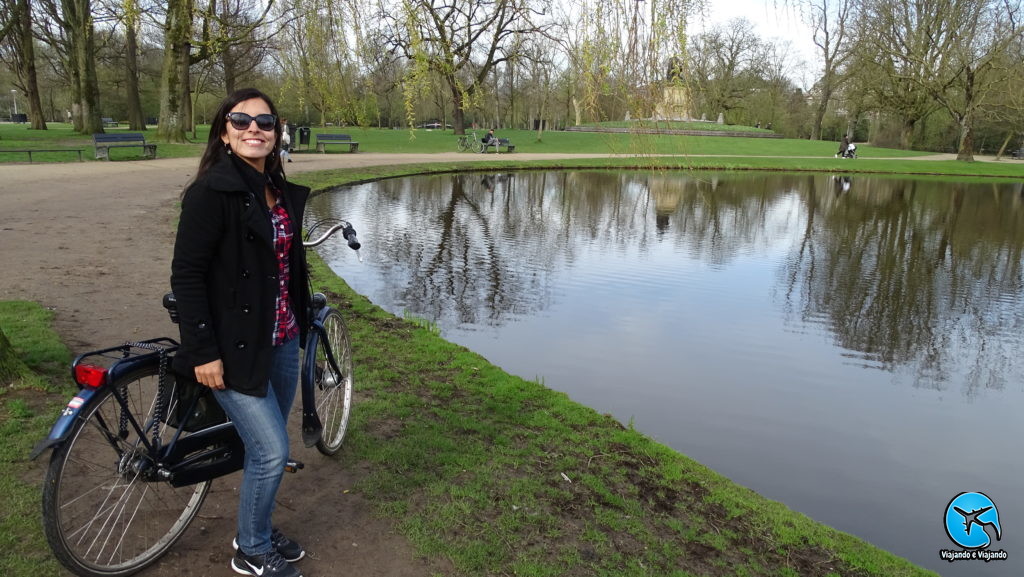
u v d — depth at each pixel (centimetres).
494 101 5297
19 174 1714
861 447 551
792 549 345
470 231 1457
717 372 702
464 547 303
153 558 275
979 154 6144
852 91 4009
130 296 687
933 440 573
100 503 288
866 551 357
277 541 281
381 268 1073
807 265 1277
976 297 1071
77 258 850
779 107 5881
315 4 589
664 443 532
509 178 2734
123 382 248
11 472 327
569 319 855
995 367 763
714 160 3822
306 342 316
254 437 251
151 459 257
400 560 292
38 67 4609
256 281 243
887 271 1248
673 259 1283
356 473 364
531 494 359
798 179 3231
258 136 240
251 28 739
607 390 634
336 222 334
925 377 727
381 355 586
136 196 1434
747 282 1120
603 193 2356
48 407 402
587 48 516
